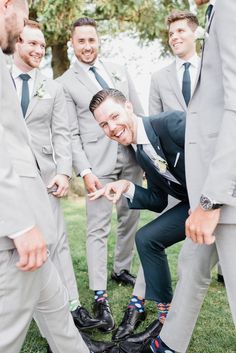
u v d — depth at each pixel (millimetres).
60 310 1881
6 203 1427
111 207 3162
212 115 1764
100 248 3121
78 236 5195
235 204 1603
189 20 3391
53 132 3041
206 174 1812
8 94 1583
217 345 2588
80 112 3254
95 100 2408
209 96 1767
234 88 1532
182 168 2346
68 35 6652
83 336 2604
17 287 1565
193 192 1889
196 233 1687
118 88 3312
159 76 3576
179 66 3473
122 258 3568
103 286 3068
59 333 1917
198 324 2852
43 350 2564
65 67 8359
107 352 2518
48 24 6125
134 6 6199
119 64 3445
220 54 1586
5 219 1437
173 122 2303
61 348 1956
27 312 1650
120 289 3463
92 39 3188
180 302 2148
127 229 3467
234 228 1709
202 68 1794
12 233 1452
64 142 3025
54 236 1786
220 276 3525
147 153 2404
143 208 2635
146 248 2461
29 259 1484
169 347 2225
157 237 2443
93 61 3275
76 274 3832
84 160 3180
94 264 3090
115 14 6531
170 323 2203
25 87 2920
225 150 1562
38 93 2908
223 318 2936
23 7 1621
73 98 3242
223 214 1688
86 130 3250
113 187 2574
